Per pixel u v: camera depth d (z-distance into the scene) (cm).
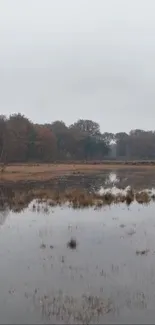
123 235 2002
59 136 15362
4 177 5959
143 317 1074
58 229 2147
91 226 2217
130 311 1110
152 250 1719
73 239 1920
